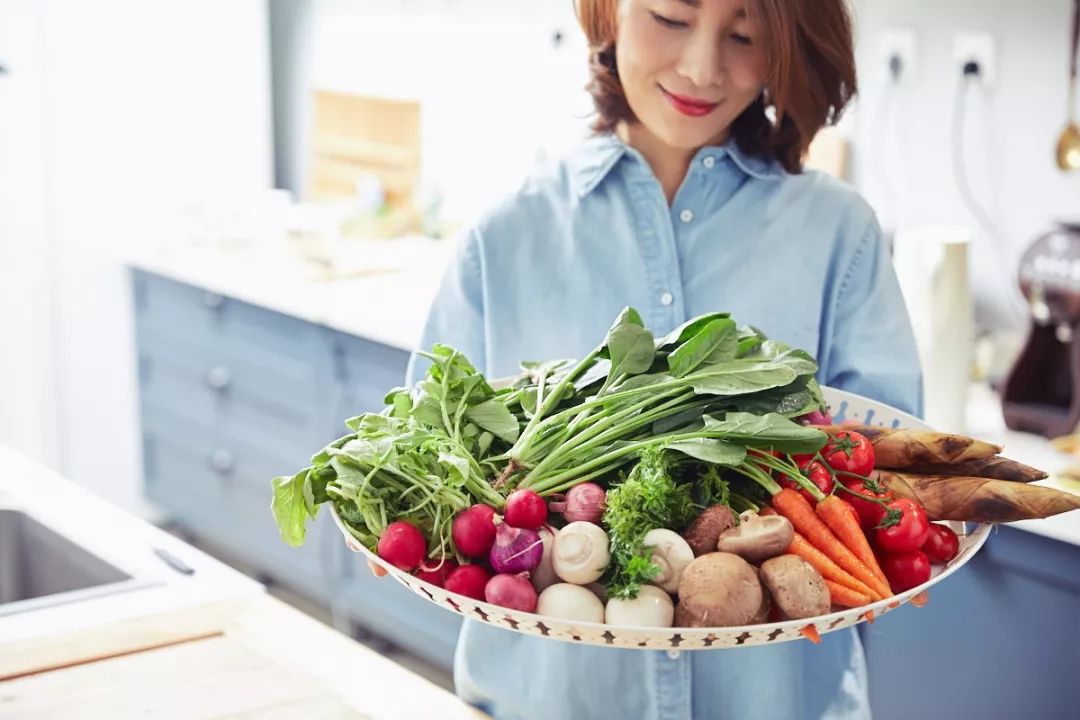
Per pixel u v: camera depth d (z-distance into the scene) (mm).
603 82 1635
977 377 2641
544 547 1129
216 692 1389
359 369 3041
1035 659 2098
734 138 1644
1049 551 2047
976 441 1217
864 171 2865
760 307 1621
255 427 3428
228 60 3928
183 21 3814
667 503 1125
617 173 1653
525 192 1679
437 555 1160
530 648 1576
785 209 1635
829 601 1073
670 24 1468
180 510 3807
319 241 3471
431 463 1185
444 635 2994
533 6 3367
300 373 3223
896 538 1147
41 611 1546
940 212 2756
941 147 2725
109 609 1559
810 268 1623
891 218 2840
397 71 3795
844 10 1528
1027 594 2090
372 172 3859
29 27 3541
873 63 2797
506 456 1248
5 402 3707
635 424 1235
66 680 1406
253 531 3520
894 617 2275
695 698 1572
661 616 1078
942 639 2219
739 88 1499
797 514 1148
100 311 3791
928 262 2285
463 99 3625
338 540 3229
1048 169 2564
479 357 1699
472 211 3682
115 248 3773
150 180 3830
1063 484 2096
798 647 1562
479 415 1278
